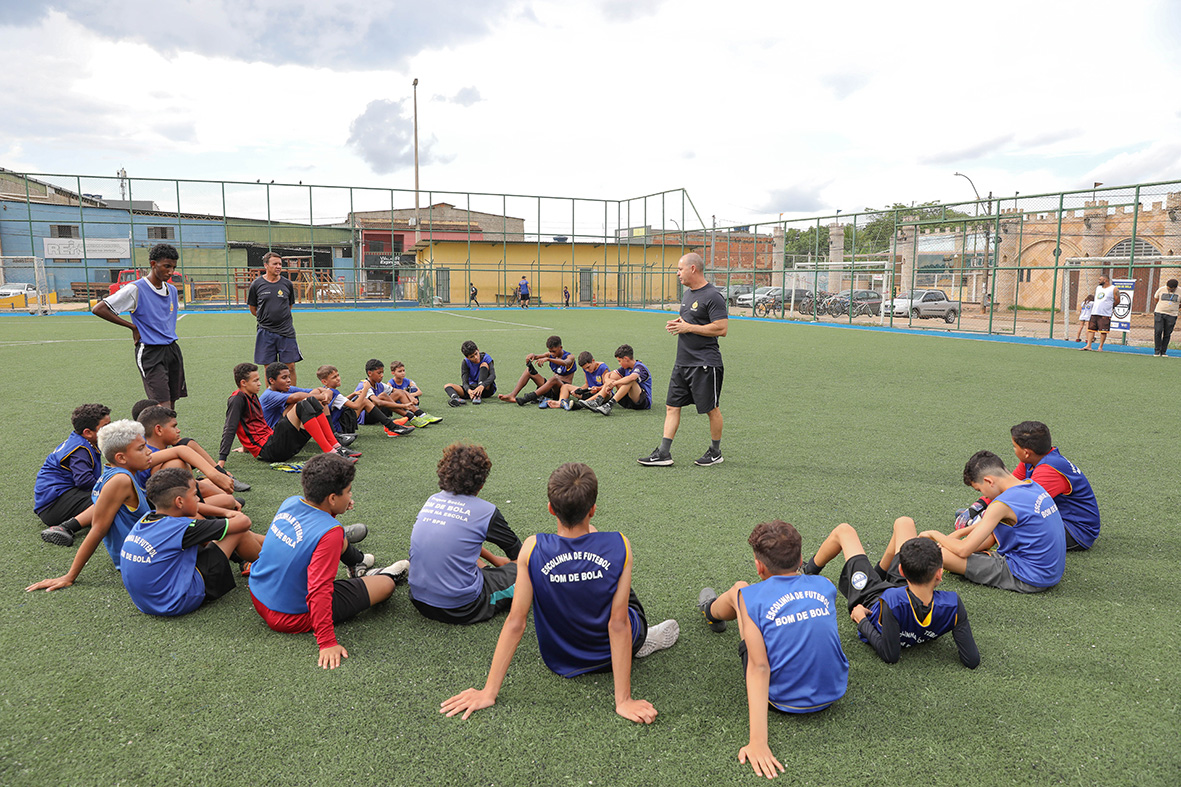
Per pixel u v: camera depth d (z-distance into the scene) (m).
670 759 2.11
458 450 2.96
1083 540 3.69
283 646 2.74
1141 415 7.32
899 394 8.66
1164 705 2.38
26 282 30.25
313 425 5.31
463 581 2.87
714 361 5.17
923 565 2.51
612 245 36.03
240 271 30.14
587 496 2.37
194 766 2.04
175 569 2.95
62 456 3.83
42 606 3.04
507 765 2.07
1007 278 30.48
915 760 2.11
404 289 34.81
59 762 2.05
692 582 3.31
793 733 2.24
